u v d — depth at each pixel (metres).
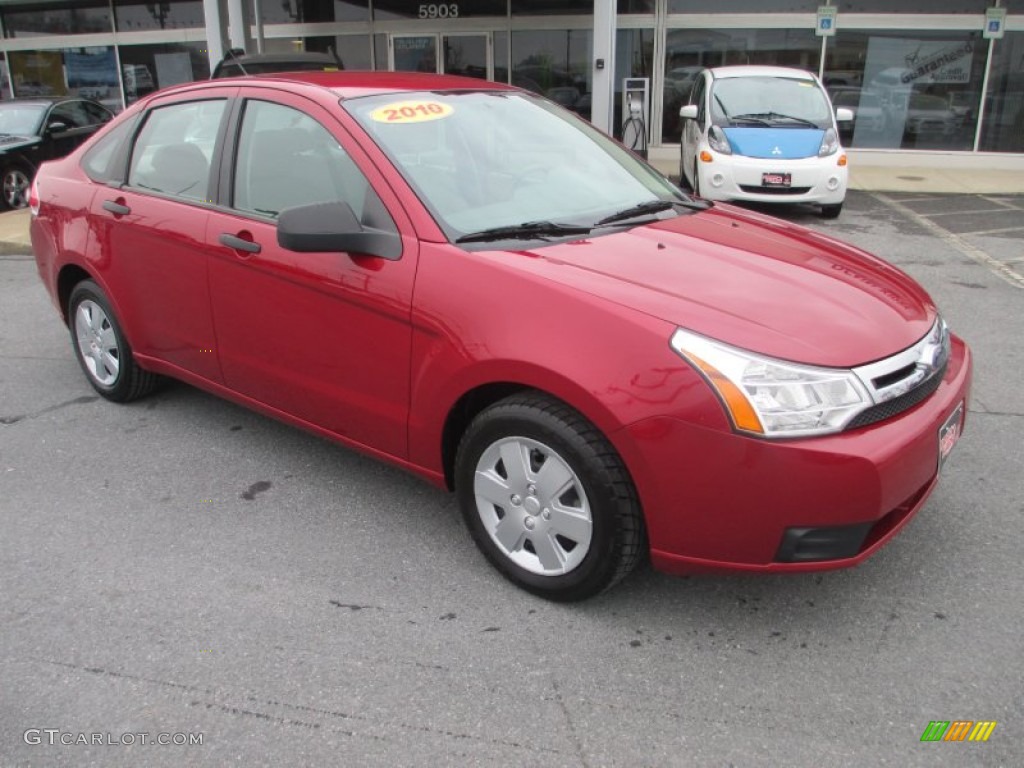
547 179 3.52
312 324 3.29
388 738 2.36
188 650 2.72
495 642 2.75
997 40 14.31
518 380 2.69
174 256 3.82
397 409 3.11
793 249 3.26
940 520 3.43
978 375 5.04
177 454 4.09
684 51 15.07
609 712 2.45
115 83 18.31
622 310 2.58
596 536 2.68
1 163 11.20
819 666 2.63
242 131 3.65
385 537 3.37
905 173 14.36
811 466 2.39
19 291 7.39
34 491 3.74
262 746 2.34
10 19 18.44
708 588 3.02
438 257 2.92
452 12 15.76
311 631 2.80
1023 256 8.28
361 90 3.51
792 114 10.69
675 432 2.45
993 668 2.61
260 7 14.22
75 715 2.46
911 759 2.27
